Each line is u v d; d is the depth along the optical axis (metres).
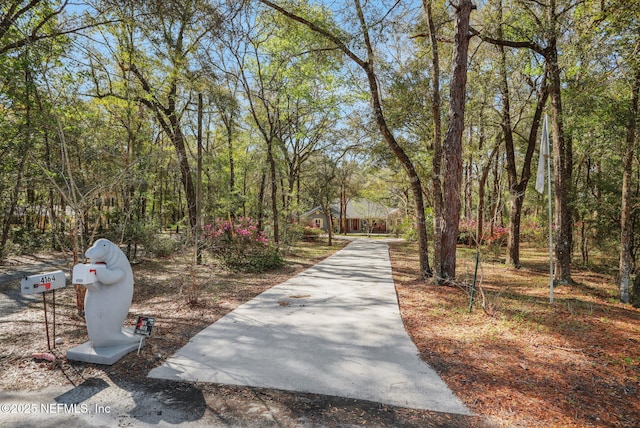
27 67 8.22
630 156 7.44
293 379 3.60
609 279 10.44
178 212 18.09
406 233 27.08
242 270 10.79
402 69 10.64
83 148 11.73
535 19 9.27
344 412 3.02
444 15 9.43
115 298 4.14
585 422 2.89
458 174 8.40
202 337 4.79
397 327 5.30
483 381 3.57
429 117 11.16
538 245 21.39
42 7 8.51
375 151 13.48
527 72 11.49
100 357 3.91
